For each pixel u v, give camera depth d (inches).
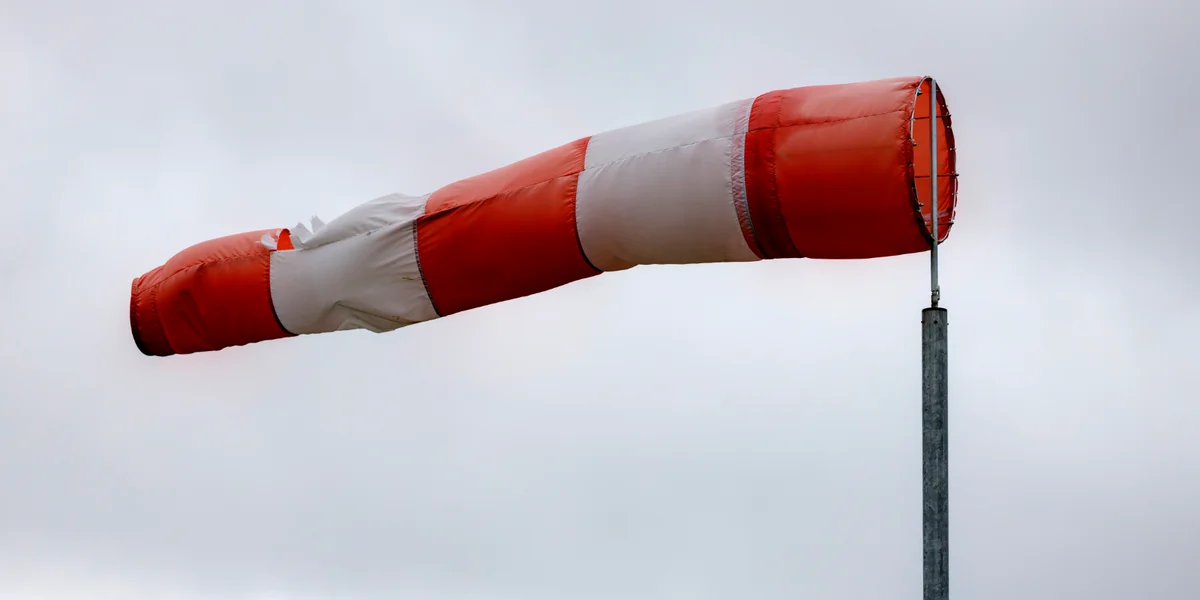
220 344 559.8
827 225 450.6
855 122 439.2
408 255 511.8
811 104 449.7
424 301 518.9
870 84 448.8
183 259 550.3
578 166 485.4
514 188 494.0
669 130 471.8
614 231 479.5
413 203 516.4
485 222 497.0
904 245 450.3
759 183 450.6
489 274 505.4
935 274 450.3
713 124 463.2
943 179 470.3
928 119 468.4
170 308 552.7
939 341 448.5
